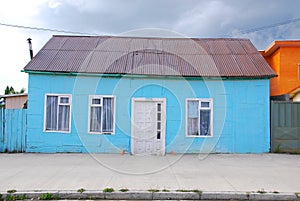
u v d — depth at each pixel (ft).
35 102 34.53
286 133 34.27
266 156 32.09
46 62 35.60
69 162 27.84
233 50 40.65
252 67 36.01
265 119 34.55
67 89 34.63
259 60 37.60
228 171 24.22
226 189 18.86
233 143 34.40
